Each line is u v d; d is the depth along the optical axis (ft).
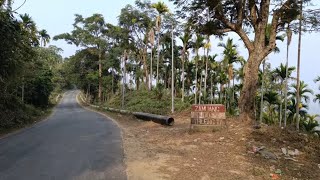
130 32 197.98
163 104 118.93
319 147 38.70
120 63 222.28
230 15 55.62
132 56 204.13
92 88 282.36
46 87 180.75
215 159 33.17
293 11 51.83
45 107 185.37
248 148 36.45
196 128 46.68
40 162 32.42
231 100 172.14
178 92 185.37
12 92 93.91
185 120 74.74
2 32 59.36
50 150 39.04
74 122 81.56
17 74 72.84
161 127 62.80
